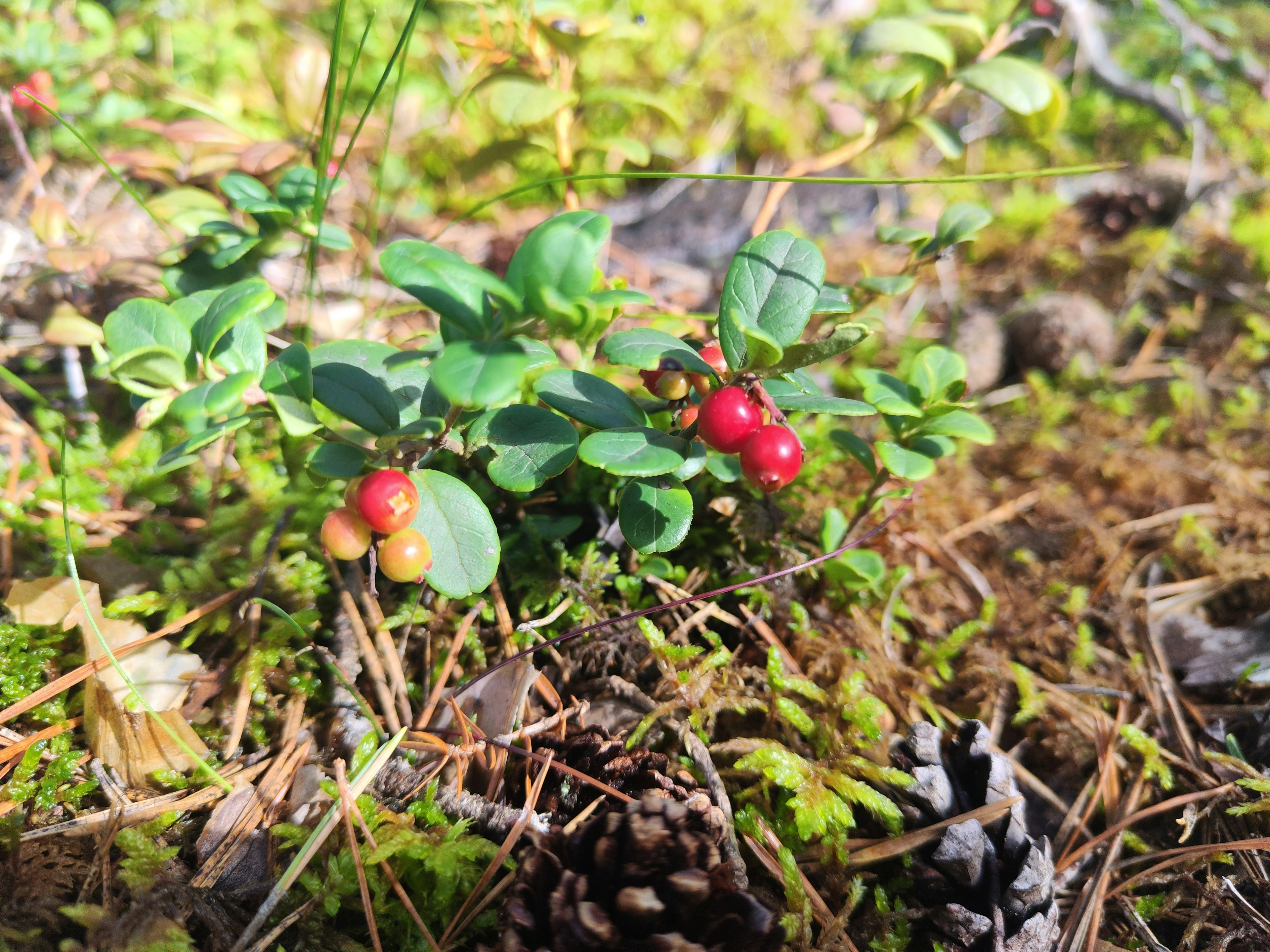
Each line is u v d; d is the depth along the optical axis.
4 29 0.26
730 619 0.18
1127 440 0.23
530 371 0.18
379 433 0.14
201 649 0.16
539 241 0.12
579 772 0.14
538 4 0.20
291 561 0.17
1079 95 0.36
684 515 0.14
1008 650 0.19
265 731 0.15
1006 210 0.30
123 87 0.27
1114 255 0.28
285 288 0.23
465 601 0.17
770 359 0.13
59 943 0.12
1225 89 0.37
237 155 0.22
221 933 0.13
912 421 0.16
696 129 0.33
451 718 0.15
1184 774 0.16
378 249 0.26
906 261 0.28
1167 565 0.20
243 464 0.19
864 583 0.18
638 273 0.28
